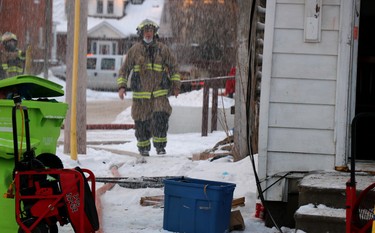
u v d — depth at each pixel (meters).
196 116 20.61
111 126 21.98
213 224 7.54
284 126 8.48
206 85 19.09
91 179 7.25
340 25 8.41
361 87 13.75
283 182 8.41
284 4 8.47
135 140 18.11
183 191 7.71
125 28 60.97
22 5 38.78
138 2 65.81
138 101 14.49
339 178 7.94
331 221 7.30
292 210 8.40
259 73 11.03
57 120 8.20
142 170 12.58
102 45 60.00
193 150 15.88
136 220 8.49
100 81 41.50
